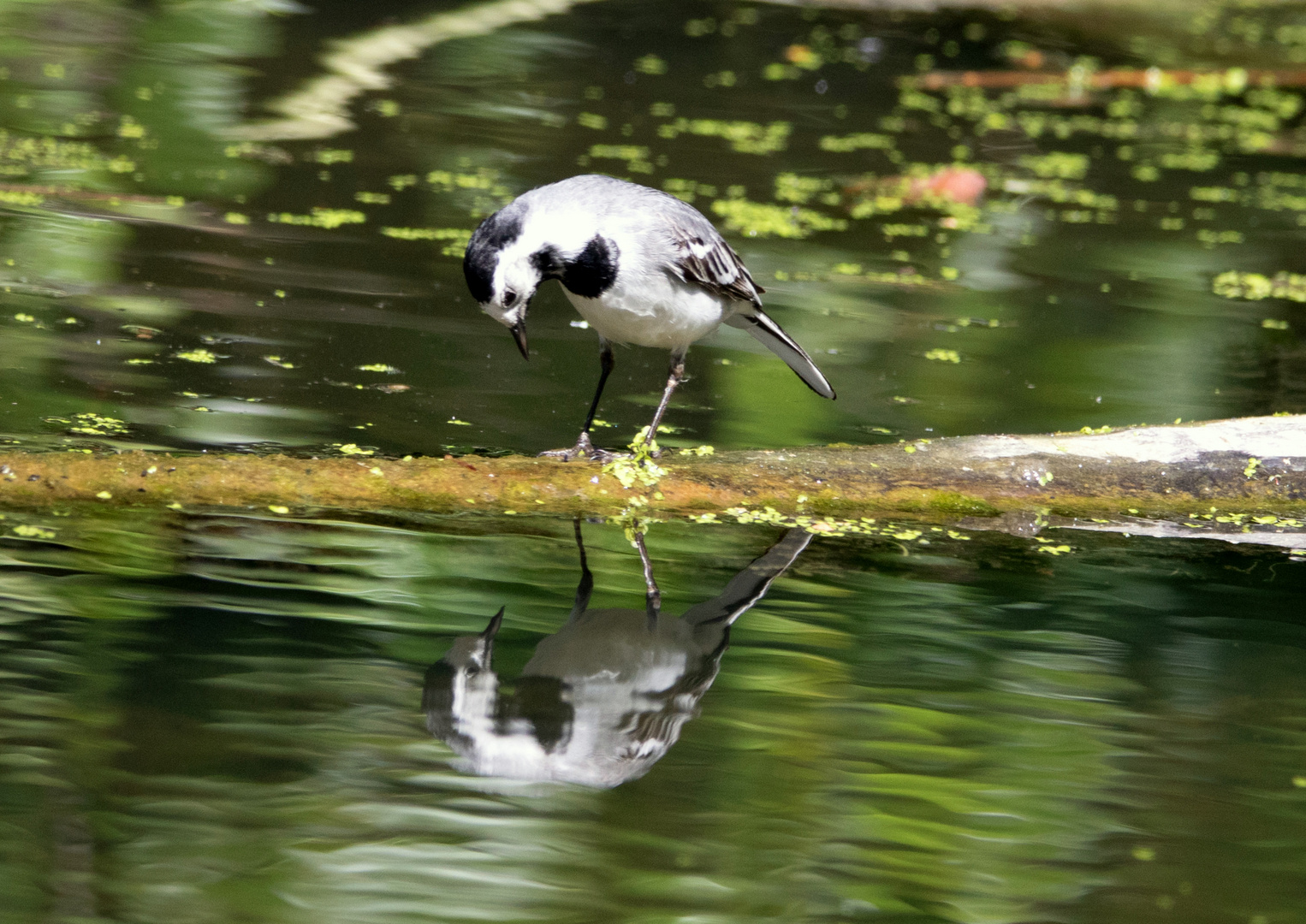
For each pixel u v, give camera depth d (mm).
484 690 7113
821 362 13578
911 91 27375
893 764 6621
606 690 7227
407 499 9602
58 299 13422
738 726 6938
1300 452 10688
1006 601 8703
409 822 5961
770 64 28328
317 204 17469
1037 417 12312
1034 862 5875
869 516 10078
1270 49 32969
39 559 8320
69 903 5316
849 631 8141
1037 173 22328
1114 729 7062
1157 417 12430
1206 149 24719
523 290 9609
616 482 9922
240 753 6352
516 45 27875
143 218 16359
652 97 25062
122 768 6176
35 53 24156
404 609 8016
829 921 5461
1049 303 15984
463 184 18797
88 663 7055
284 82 23688
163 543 8703
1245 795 6492
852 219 19000
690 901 5566
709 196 19297
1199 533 10109
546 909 5469
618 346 13688
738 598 8547
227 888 5465
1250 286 17031
